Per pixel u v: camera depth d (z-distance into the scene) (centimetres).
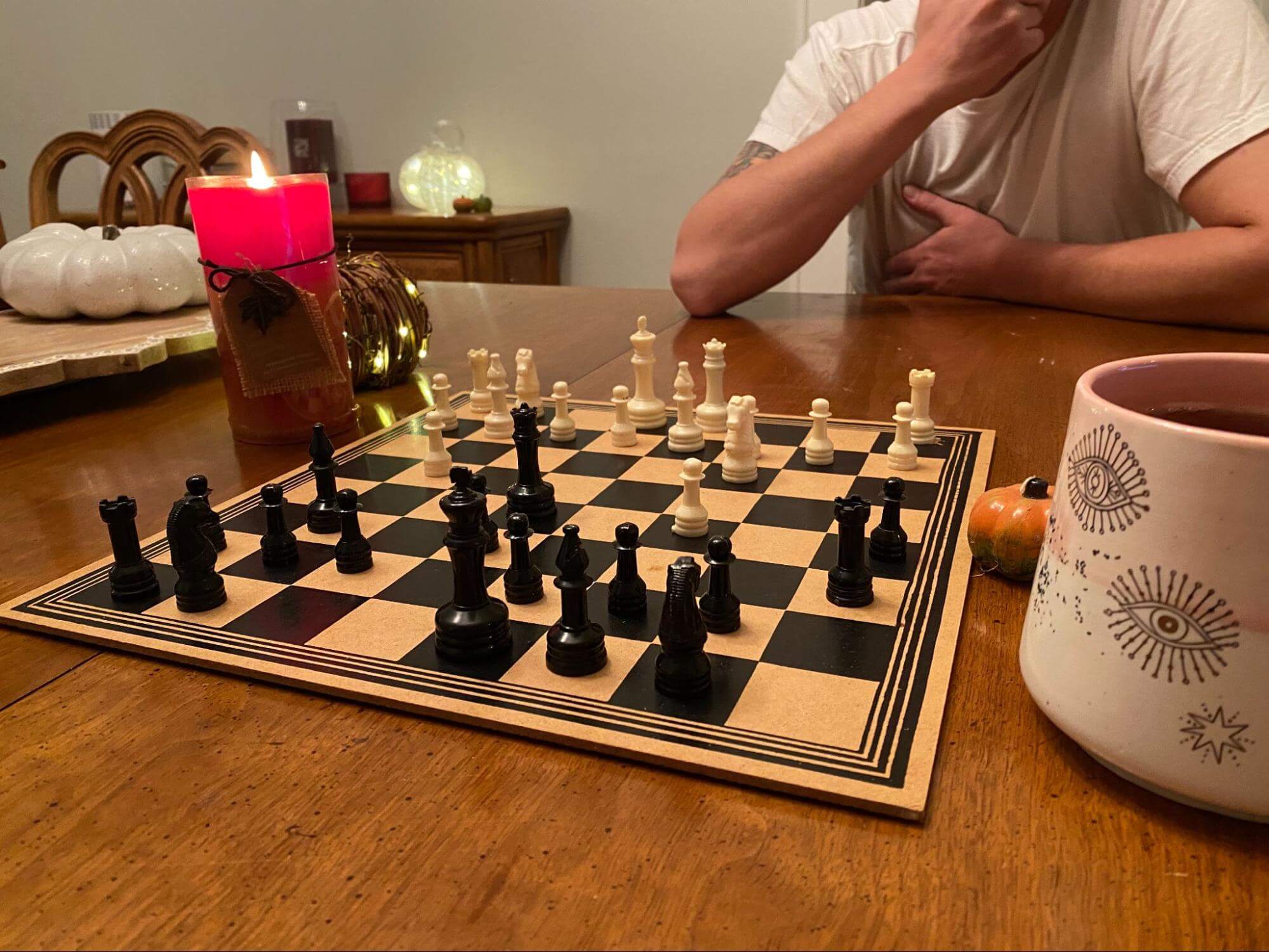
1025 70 174
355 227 344
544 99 372
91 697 56
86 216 369
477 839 44
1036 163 183
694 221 169
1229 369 51
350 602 66
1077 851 42
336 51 394
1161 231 188
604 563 73
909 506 81
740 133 353
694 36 346
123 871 42
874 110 168
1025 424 101
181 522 64
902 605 63
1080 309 156
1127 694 43
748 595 66
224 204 94
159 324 132
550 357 139
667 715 52
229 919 40
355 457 98
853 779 46
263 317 97
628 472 94
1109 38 170
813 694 54
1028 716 52
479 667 58
